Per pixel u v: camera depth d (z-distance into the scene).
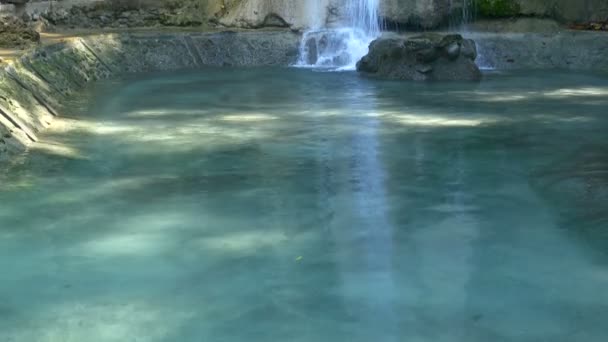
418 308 4.57
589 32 16.09
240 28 17.30
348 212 6.39
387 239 5.74
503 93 12.50
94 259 5.39
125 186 7.19
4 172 7.64
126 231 5.96
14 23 14.00
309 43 16.33
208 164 7.98
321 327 4.34
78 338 4.23
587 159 7.99
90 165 7.96
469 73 14.12
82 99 12.03
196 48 16.16
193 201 6.72
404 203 6.63
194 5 18.08
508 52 15.80
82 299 4.76
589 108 11.01
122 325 4.39
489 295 4.74
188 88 13.27
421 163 7.97
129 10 17.77
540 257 5.35
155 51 15.78
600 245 5.58
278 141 9.05
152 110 11.14
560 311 4.52
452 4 16.41
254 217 6.28
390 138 9.16
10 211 6.44
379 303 4.64
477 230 5.92
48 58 12.62
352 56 16.09
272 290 4.85
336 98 12.15
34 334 4.27
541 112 10.75
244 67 16.03
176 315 4.51
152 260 5.37
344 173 7.61
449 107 11.24
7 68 10.27
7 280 5.04
